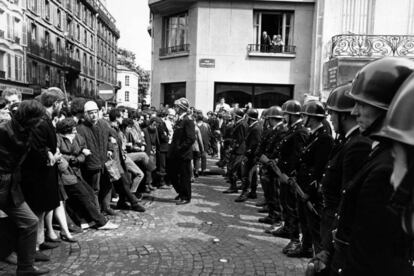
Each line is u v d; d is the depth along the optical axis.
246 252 4.68
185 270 4.09
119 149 6.43
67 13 42.09
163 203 7.27
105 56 59.81
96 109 5.64
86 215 5.56
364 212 1.45
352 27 12.96
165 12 15.17
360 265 1.45
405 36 12.08
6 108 4.86
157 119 8.84
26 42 31.70
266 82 14.06
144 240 5.05
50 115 4.81
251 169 7.46
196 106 14.05
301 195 3.94
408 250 1.40
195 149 10.35
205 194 8.17
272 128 6.16
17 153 3.64
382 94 1.51
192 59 14.15
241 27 13.91
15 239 3.82
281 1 13.66
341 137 2.92
